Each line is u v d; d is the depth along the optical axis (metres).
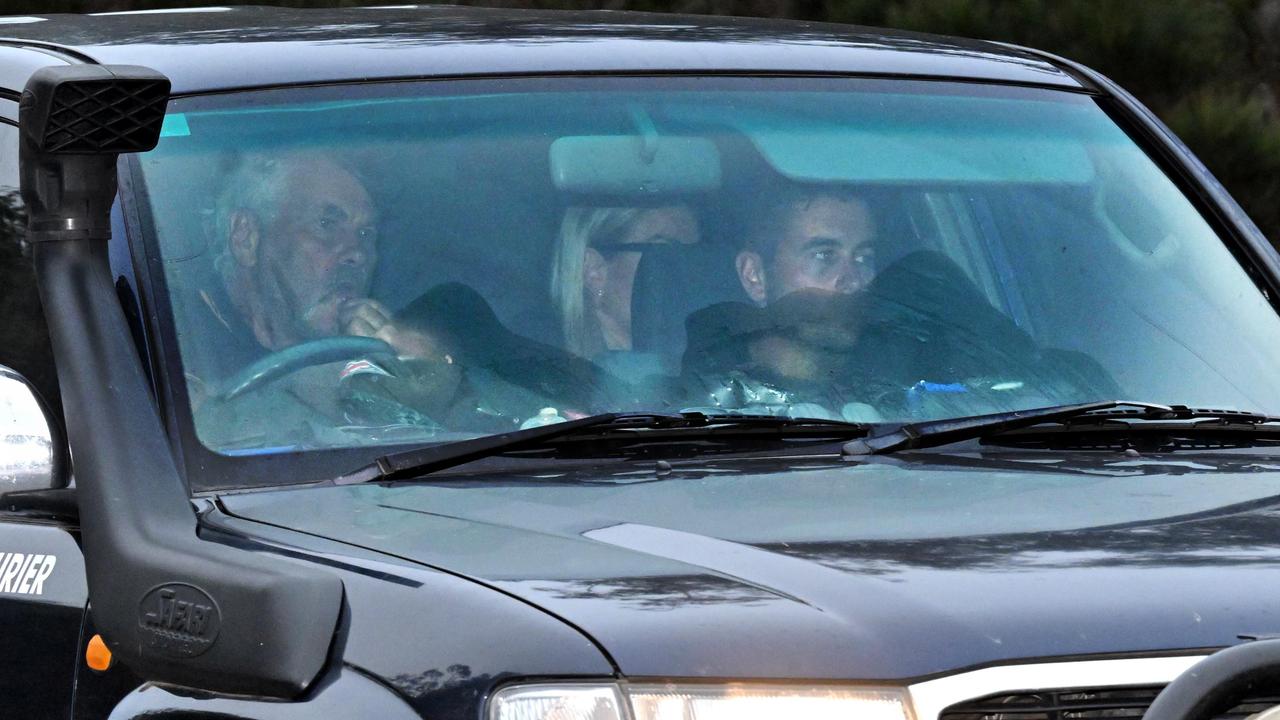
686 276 11.73
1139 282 12.96
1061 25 45.81
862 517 9.20
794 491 9.83
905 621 7.80
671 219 11.88
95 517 9.03
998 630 7.80
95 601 8.89
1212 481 10.30
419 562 8.52
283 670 8.09
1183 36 45.81
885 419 11.40
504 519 9.19
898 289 12.18
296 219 11.09
